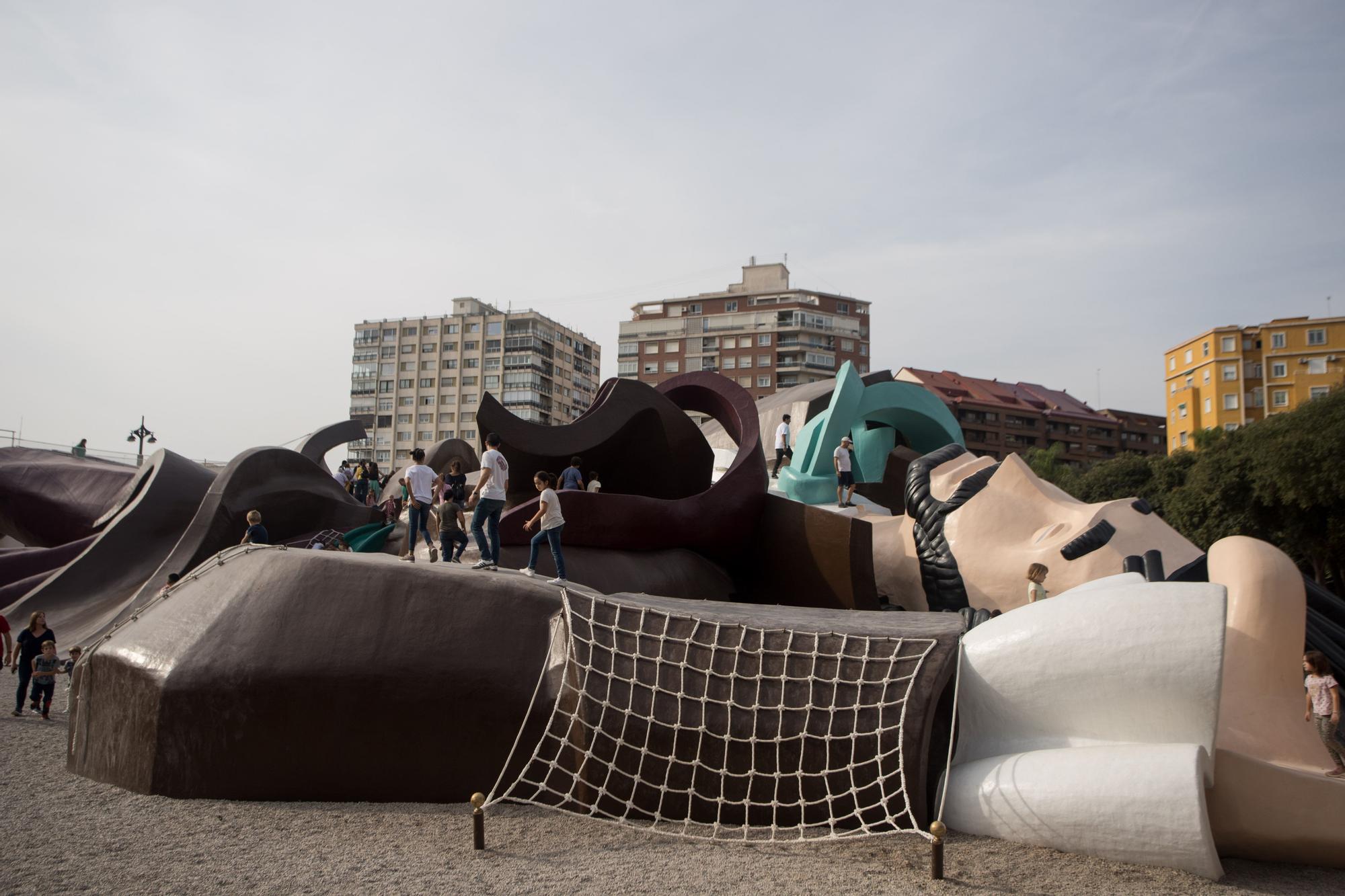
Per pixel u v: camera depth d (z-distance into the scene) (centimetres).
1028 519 1311
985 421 8625
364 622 854
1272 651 841
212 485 1844
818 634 794
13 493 2483
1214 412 6906
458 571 883
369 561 895
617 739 789
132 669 895
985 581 1289
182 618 915
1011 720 768
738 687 783
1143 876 646
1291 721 819
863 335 8994
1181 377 7381
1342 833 669
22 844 704
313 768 830
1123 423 9369
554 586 872
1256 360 6800
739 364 8775
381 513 2058
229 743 840
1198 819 642
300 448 2605
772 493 1584
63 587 1848
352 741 829
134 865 654
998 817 718
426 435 9562
